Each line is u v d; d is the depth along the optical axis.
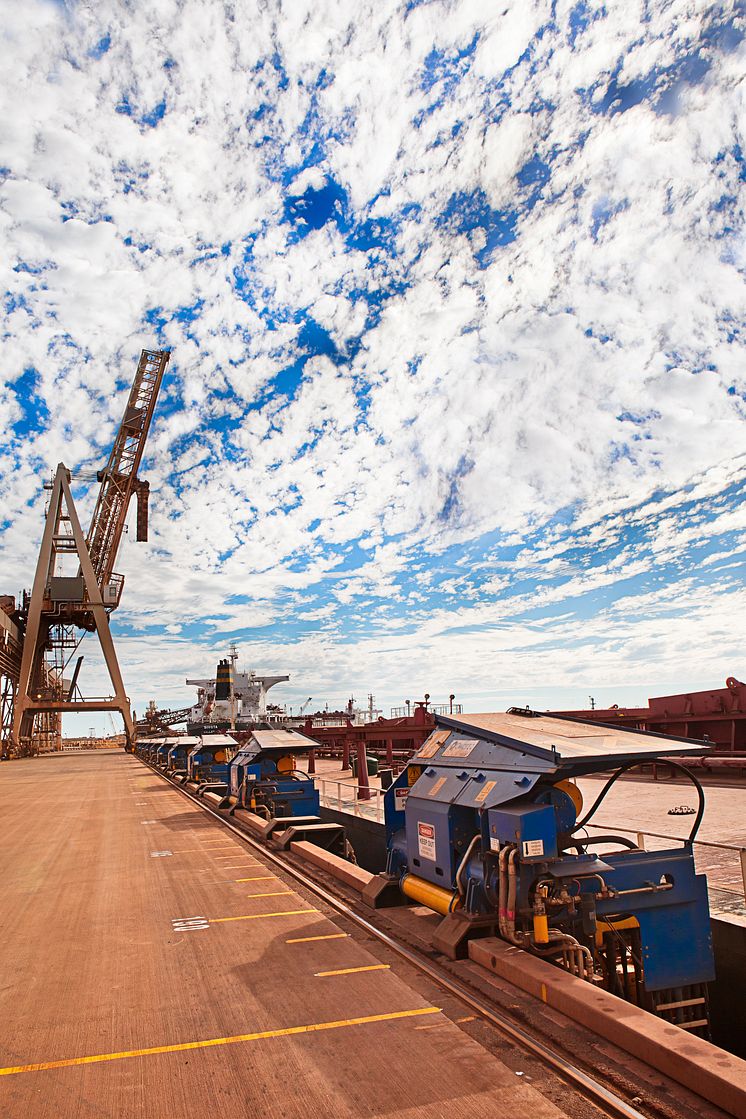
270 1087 3.66
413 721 30.55
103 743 181.62
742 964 6.21
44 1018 4.69
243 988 5.14
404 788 7.92
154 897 8.25
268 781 15.10
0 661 59.31
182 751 33.34
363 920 6.89
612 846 10.02
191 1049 4.15
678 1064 3.49
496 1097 3.49
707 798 15.15
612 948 5.34
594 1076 3.61
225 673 68.88
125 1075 3.85
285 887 8.66
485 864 5.61
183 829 14.19
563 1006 4.34
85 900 8.20
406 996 4.89
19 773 38.19
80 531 61.69
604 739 5.96
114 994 5.11
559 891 5.05
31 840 13.27
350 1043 4.16
